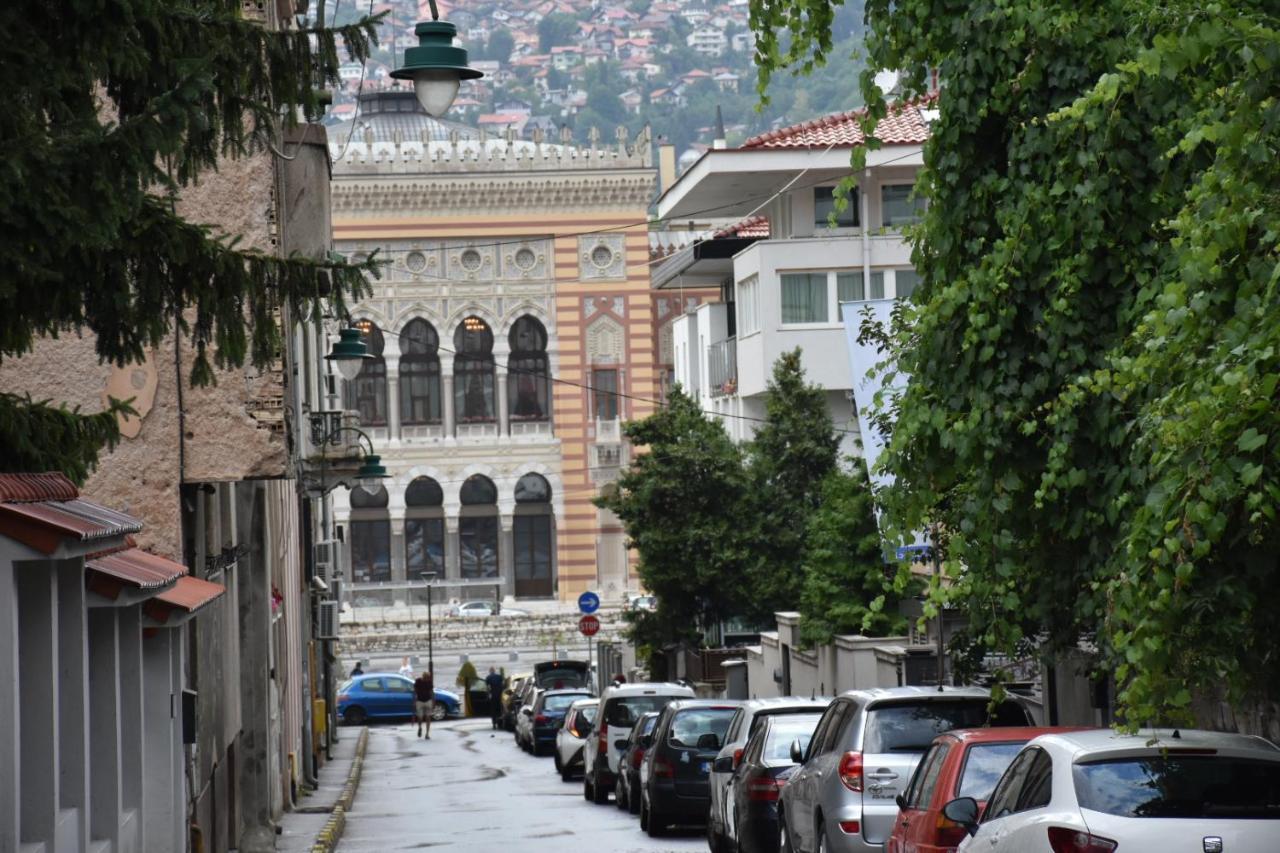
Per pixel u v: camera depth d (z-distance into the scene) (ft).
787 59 149.18
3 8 96.94
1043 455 128.77
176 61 101.14
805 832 167.12
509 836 257.14
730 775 213.66
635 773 287.89
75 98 102.22
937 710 155.12
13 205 94.32
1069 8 129.80
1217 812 94.27
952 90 135.74
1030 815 100.27
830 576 332.19
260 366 117.50
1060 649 142.00
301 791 353.10
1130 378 93.97
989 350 126.31
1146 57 91.45
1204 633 96.63
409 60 188.55
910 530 134.21
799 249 456.45
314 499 474.90
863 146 145.59
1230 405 83.71
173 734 155.22
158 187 180.14
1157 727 107.14
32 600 107.55
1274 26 96.22
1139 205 124.47
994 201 135.95
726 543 435.12
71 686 116.16
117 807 130.41
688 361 609.42
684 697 322.14
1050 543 130.93
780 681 397.39
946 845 128.16
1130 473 119.44
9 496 98.48
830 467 434.30
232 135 115.24
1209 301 88.74
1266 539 94.58
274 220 187.11
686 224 621.31
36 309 103.14
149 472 181.37
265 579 246.88
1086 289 126.93
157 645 152.66
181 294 112.27
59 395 180.75
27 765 106.73
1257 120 88.02
